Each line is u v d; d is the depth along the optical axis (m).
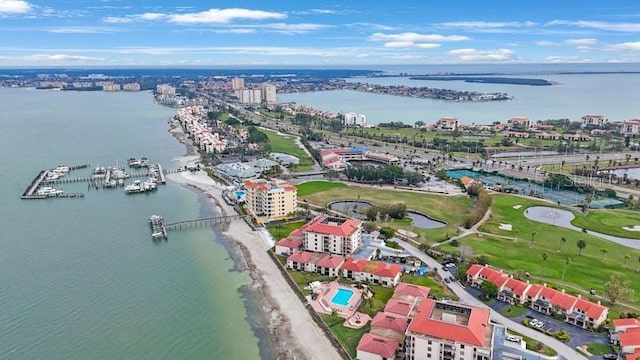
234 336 179.62
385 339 165.88
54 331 178.88
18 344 170.62
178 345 173.00
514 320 187.50
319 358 167.25
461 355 150.75
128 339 175.38
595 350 167.00
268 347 173.50
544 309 192.88
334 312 192.00
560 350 166.88
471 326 154.25
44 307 194.88
